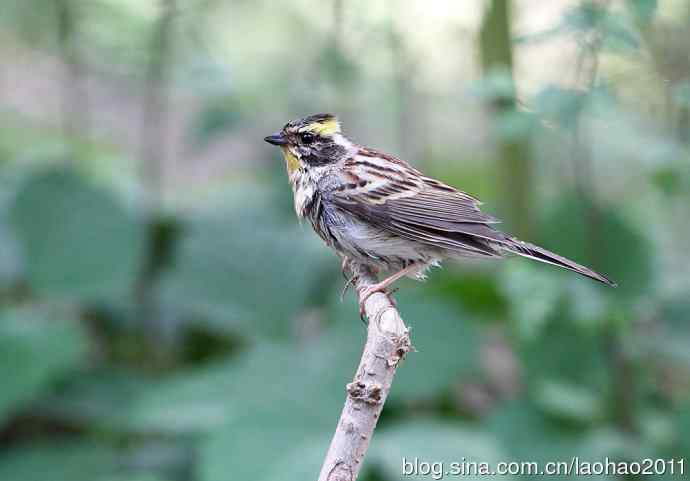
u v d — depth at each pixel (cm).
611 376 1095
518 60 1257
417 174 918
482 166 1683
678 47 1021
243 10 1415
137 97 1491
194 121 1334
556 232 1156
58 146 1454
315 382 1109
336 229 898
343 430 573
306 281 1313
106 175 1426
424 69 1460
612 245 1145
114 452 1162
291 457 1018
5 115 1591
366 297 845
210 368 1173
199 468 1049
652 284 1135
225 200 1432
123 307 1364
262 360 1152
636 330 1127
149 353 1358
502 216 1289
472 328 1159
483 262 1412
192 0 1285
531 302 1004
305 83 1320
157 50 1296
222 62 1237
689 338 1109
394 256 890
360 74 1346
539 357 1112
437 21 1392
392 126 1567
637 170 1352
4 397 1123
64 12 1287
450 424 1116
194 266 1330
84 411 1149
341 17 1346
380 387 572
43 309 1376
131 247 1299
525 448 1047
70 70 1378
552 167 1356
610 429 1086
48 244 1288
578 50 930
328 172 905
